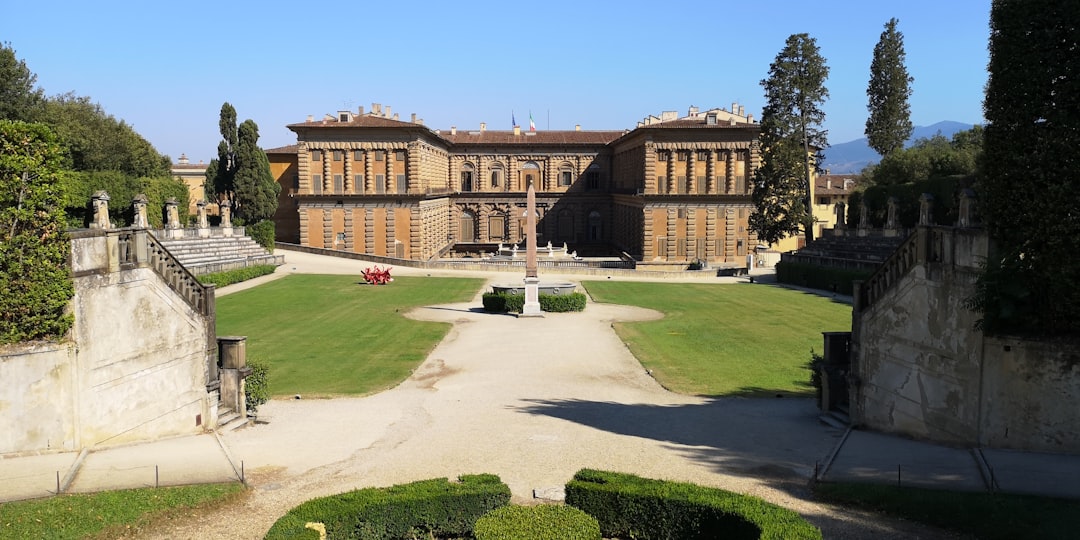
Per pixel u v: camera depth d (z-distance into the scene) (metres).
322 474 21.80
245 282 74.75
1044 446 20.55
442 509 17.11
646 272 89.81
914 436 24.17
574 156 136.25
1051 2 20.67
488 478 18.73
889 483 19.34
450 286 76.25
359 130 108.81
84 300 23.19
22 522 17.02
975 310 21.36
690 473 21.42
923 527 16.78
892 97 102.38
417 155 109.31
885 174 93.62
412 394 33.44
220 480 20.66
